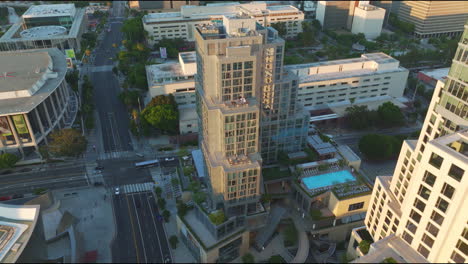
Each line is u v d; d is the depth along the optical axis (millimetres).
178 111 199625
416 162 97875
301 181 143375
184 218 127062
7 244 103625
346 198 130750
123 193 152125
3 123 161750
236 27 117750
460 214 80312
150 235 131750
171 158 176000
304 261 121938
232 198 121250
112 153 179250
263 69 134500
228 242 117812
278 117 148625
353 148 187250
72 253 112812
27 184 156875
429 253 88438
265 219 130250
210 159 119312
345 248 134750
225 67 109000
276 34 136625
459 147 82938
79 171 165750
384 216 107562
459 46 86250
